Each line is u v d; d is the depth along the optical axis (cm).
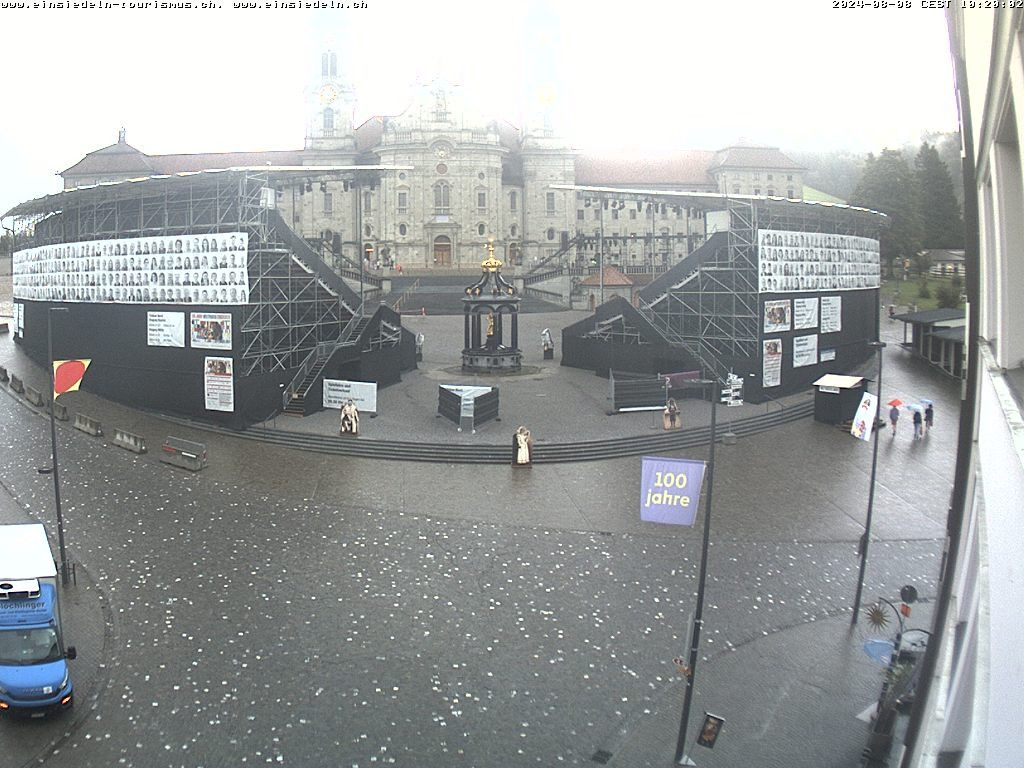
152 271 5847
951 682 1565
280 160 13600
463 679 2542
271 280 5709
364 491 4291
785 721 2344
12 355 8944
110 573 3256
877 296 8188
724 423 5538
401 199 13212
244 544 3559
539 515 3950
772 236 6175
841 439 5381
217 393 5544
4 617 2330
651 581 3231
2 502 4062
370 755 2180
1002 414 1236
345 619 2900
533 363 8125
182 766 2127
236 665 2600
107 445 5150
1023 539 977
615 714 2383
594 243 12481
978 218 1792
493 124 13412
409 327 10112
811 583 3234
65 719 2316
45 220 7812
